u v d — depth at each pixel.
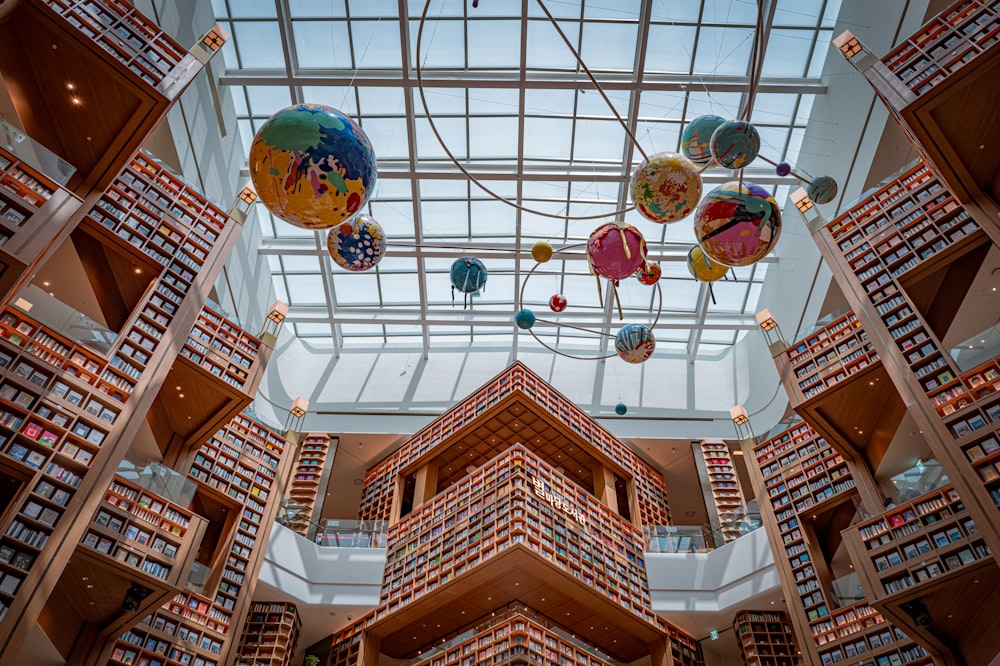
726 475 25.23
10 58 11.72
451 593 18.16
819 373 17.23
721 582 21.33
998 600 12.64
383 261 25.84
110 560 12.17
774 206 6.75
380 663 21.72
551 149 22.66
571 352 28.33
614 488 23.50
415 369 27.94
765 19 19.08
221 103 20.64
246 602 16.91
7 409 11.09
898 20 16.17
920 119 12.41
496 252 24.22
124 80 12.18
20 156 10.75
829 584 17.20
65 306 12.81
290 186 5.59
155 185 15.91
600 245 7.41
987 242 13.93
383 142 22.52
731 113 21.14
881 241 15.62
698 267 9.24
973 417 12.48
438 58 20.52
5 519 10.27
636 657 20.98
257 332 24.73
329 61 20.67
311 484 24.59
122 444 12.29
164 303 14.59
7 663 9.48
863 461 17.72
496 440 23.59
